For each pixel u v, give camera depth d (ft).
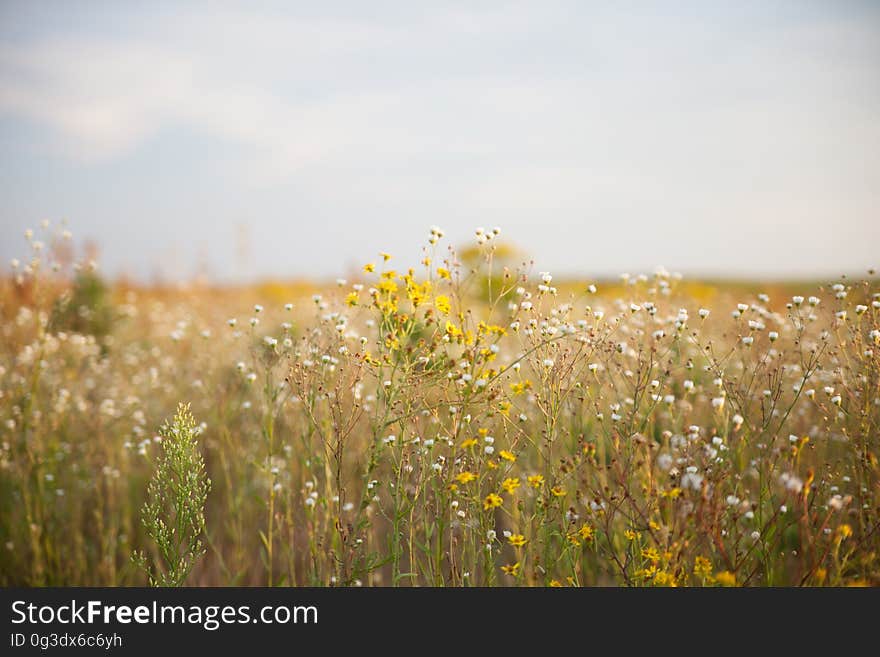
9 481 14.43
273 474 11.43
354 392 10.19
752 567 9.37
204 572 13.10
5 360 15.69
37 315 14.80
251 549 13.61
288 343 11.66
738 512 8.96
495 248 10.68
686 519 8.30
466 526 9.61
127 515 13.94
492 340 10.68
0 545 13.37
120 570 13.71
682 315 10.79
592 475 10.62
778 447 9.78
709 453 8.52
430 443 9.44
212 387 16.40
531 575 9.55
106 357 20.01
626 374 10.74
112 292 22.77
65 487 14.78
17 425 14.32
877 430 9.95
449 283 10.37
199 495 9.68
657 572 8.63
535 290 11.48
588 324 11.17
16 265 14.23
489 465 9.45
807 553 8.68
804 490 8.23
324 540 10.23
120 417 15.70
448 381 9.94
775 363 12.30
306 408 10.34
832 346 11.69
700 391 11.71
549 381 10.11
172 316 24.41
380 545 12.30
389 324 10.07
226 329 20.49
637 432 9.87
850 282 11.37
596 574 11.29
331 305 11.95
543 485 9.61
